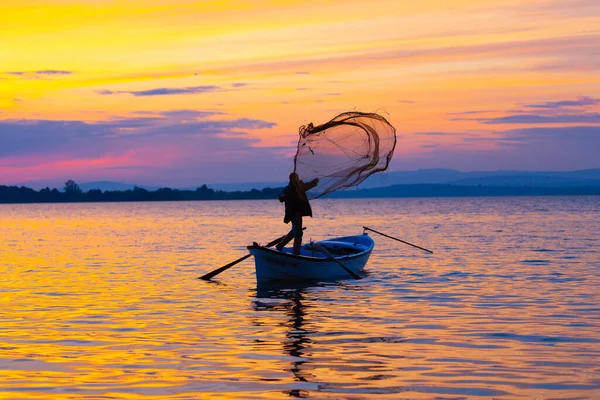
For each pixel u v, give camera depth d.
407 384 10.37
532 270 26.11
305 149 22.61
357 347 12.92
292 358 12.08
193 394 9.98
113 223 84.75
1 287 22.22
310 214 23.23
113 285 22.69
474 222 74.12
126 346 13.20
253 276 25.36
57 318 16.38
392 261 30.45
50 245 43.75
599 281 22.55
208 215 118.12
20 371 11.34
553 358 11.88
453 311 16.91
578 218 82.31
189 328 15.02
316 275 23.58
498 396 9.74
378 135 21.92
